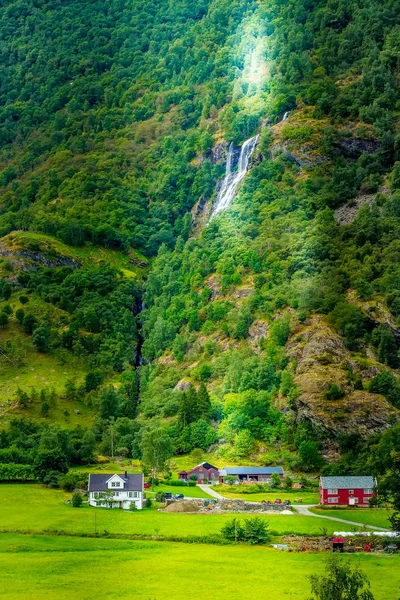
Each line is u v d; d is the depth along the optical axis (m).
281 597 141.00
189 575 154.50
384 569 157.88
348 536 190.88
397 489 186.50
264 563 164.62
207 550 176.62
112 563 163.25
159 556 170.00
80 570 157.62
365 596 114.50
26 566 159.50
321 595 114.62
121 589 145.62
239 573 156.25
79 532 191.62
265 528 191.50
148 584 148.62
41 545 176.88
